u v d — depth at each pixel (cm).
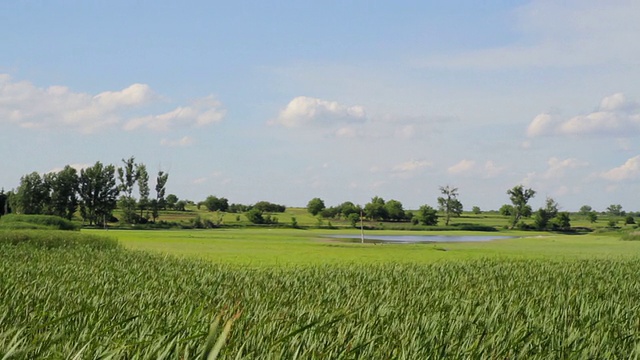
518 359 798
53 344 740
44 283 1630
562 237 10838
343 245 5778
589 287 1814
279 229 15425
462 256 4372
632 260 3378
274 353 697
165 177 15338
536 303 1382
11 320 982
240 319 941
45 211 13875
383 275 2236
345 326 950
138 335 833
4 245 3634
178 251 4566
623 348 903
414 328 959
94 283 1673
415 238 11369
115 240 4369
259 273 2239
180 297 1375
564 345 860
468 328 996
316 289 1673
